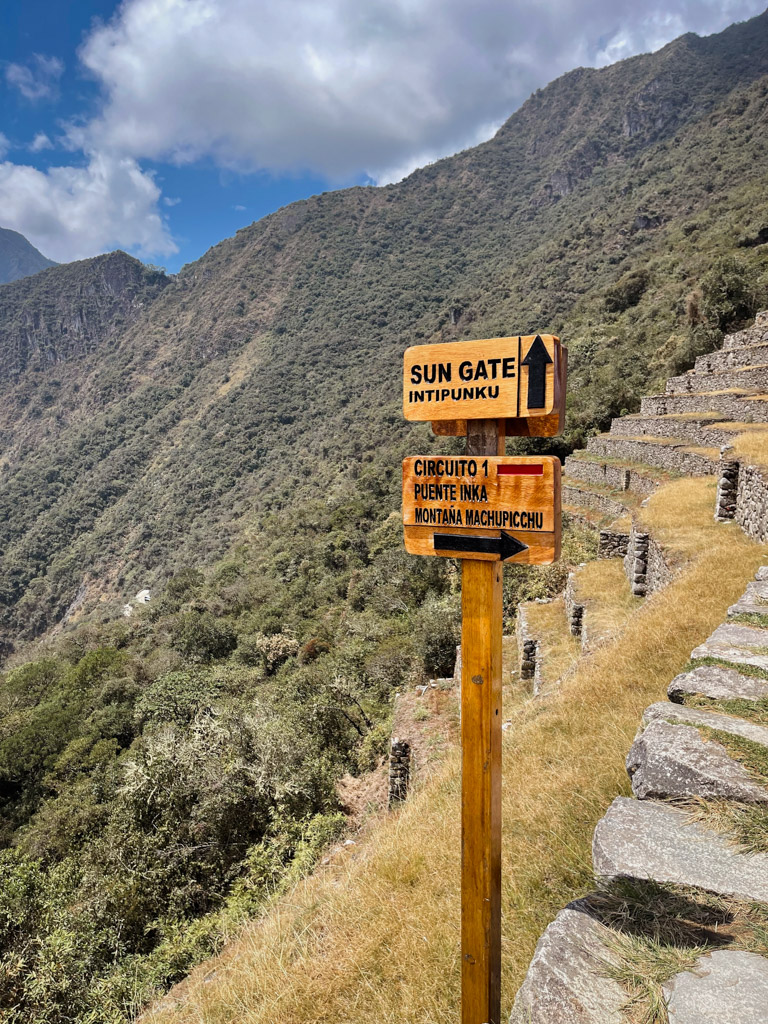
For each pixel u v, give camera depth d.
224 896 10.54
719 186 102.25
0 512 162.00
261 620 43.81
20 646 115.62
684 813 2.31
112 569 123.12
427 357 2.17
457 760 6.98
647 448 21.86
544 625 12.37
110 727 32.66
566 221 171.75
